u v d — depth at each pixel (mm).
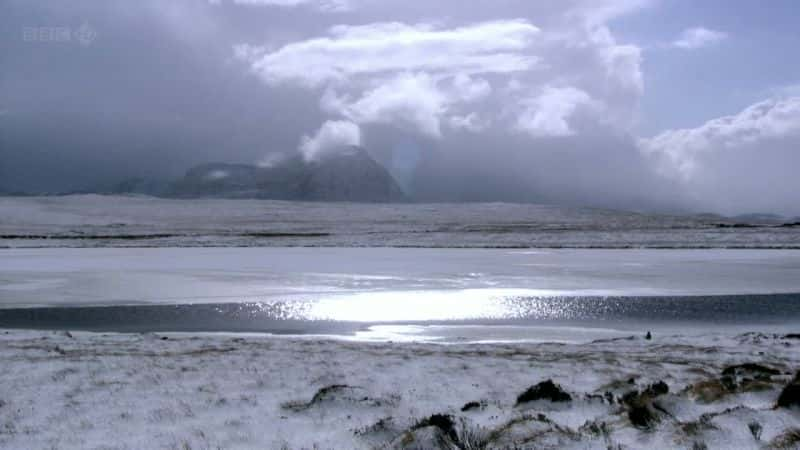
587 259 49656
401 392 10203
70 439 7648
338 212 134625
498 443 6758
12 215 117625
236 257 52500
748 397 8445
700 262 46812
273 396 9930
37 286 34188
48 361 12961
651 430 6918
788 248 59375
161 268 43344
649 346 16109
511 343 17594
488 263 46469
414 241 72375
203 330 21938
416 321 23719
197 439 7555
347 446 7199
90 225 107438
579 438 6777
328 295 30328
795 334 18281
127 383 10938
